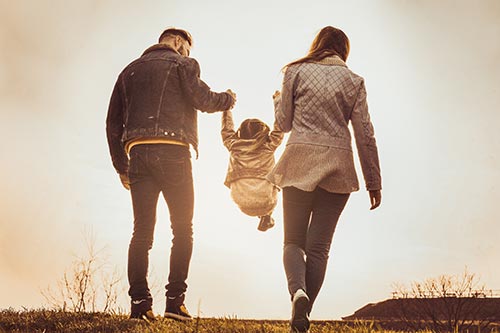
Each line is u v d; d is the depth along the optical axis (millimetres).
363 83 3992
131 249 4938
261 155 5859
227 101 5391
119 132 5398
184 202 5109
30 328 4727
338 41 4160
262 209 5879
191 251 5137
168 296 5055
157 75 5098
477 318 15875
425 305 16359
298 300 3436
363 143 3914
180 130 5070
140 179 5035
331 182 3865
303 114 3930
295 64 4066
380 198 3979
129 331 4293
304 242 3928
